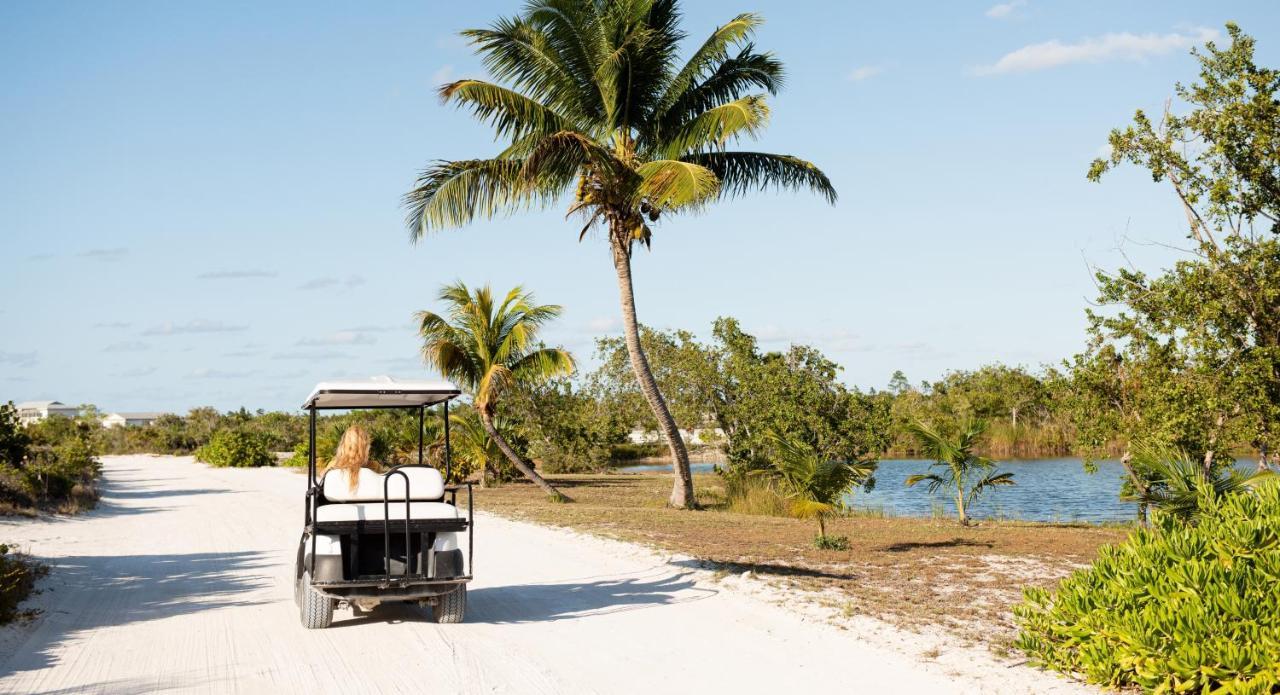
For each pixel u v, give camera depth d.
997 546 13.11
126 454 72.62
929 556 11.91
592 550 12.52
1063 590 6.35
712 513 19.19
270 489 27.16
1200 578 5.56
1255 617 5.25
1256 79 14.86
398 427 30.25
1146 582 5.83
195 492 26.61
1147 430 15.47
